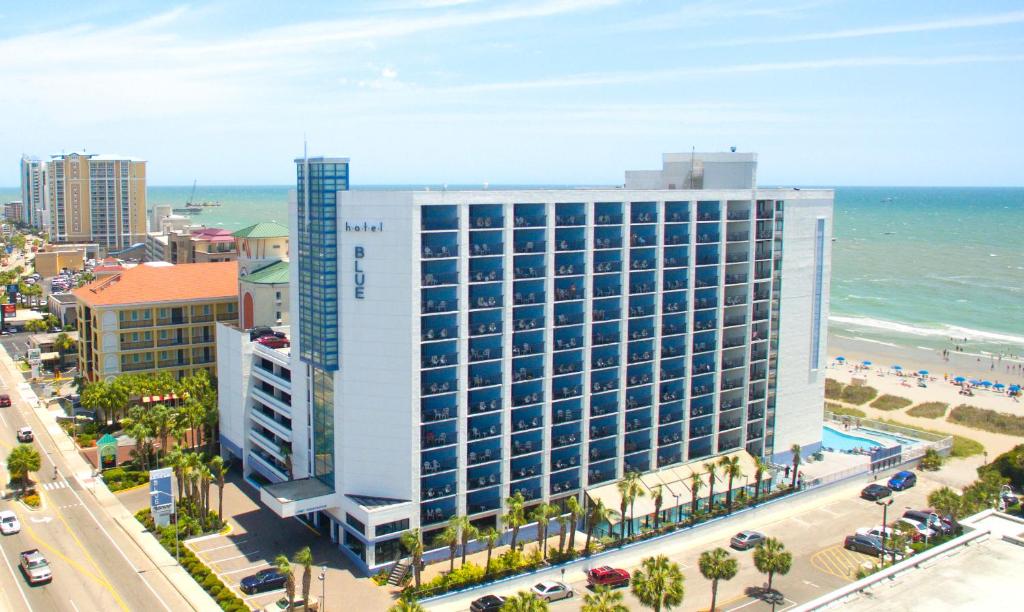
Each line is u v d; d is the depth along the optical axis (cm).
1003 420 16838
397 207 9481
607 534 10788
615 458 11400
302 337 10688
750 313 12438
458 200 9788
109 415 15100
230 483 12538
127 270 17225
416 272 9544
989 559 7406
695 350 12050
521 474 10631
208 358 16850
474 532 9438
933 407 18112
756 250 12519
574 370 11000
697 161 13325
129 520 10944
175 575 9388
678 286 11775
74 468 12988
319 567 9725
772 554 8862
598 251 10975
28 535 10438
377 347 9750
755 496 11731
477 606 8694
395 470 9844
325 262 9944
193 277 17200
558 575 9612
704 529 10925
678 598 7612
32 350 18875
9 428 15075
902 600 6675
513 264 10488
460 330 9950
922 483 13062
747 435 12762
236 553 10081
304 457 11019
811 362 13500
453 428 10125
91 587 9069
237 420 12875
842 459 13625
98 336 15925
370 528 9456
